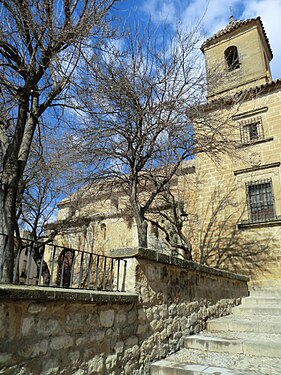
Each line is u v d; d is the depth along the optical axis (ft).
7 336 8.19
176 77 26.55
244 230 40.24
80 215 52.95
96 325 11.29
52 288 9.84
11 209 14.71
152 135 26.03
